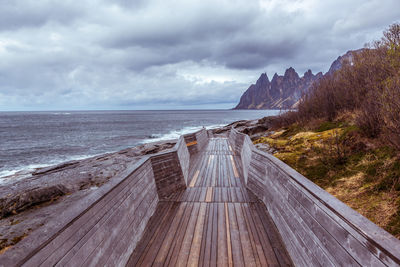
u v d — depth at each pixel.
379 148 3.83
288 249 2.67
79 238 1.79
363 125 4.54
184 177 5.39
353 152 4.26
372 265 1.26
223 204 4.20
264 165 4.24
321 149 5.00
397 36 5.07
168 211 3.95
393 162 3.23
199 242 2.96
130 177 3.05
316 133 6.54
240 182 5.65
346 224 1.53
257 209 3.96
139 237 3.08
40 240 1.42
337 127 6.29
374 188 3.05
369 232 1.33
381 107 3.93
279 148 6.43
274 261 2.54
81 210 1.88
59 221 1.67
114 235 2.39
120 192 2.67
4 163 17.20
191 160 8.30
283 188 3.01
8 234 4.58
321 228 1.88
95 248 2.00
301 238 2.29
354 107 6.44
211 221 3.54
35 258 1.32
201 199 4.46
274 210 3.42
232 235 3.10
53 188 6.53
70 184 7.27
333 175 3.93
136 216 3.09
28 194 5.95
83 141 27.58
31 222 5.07
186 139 9.13
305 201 2.23
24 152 21.16
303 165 4.75
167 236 3.14
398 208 2.47
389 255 1.14
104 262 2.12
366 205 2.78
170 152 5.01
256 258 2.60
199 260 2.59
